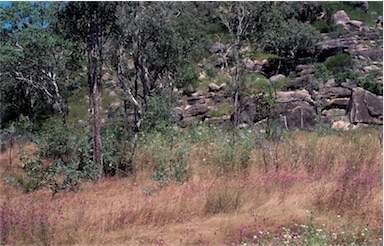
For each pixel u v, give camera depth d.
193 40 22.02
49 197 10.80
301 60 32.97
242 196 9.08
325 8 43.94
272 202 8.77
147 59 19.05
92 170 12.81
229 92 26.00
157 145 13.38
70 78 25.81
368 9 47.78
